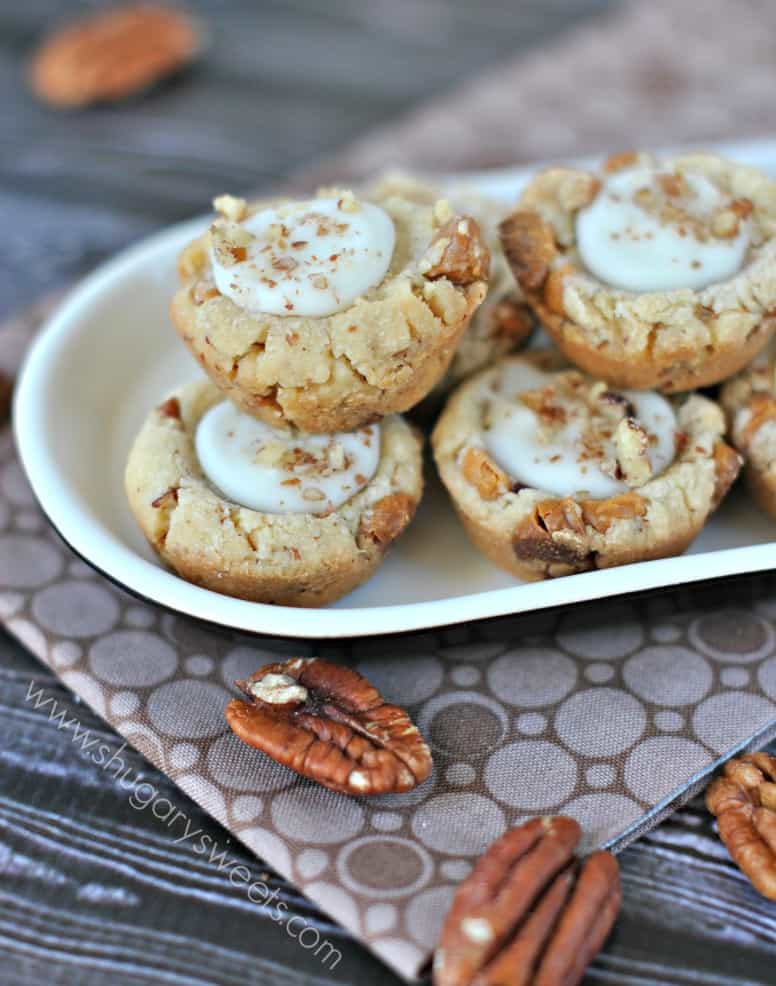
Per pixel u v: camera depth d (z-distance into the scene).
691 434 0.29
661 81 0.43
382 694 0.28
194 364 0.32
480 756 0.27
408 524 0.30
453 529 0.30
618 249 0.28
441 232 0.28
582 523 0.27
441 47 0.47
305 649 0.27
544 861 0.25
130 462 0.29
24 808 0.27
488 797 0.26
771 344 0.30
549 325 0.29
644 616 0.28
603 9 0.49
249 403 0.28
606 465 0.28
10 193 0.41
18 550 0.30
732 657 0.28
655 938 0.25
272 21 0.49
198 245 0.28
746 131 0.41
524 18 0.49
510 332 0.30
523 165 0.40
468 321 0.28
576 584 0.27
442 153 0.41
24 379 0.30
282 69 0.46
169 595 0.27
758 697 0.27
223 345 0.27
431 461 0.30
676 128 0.41
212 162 0.42
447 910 0.25
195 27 0.48
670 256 0.28
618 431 0.28
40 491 0.29
